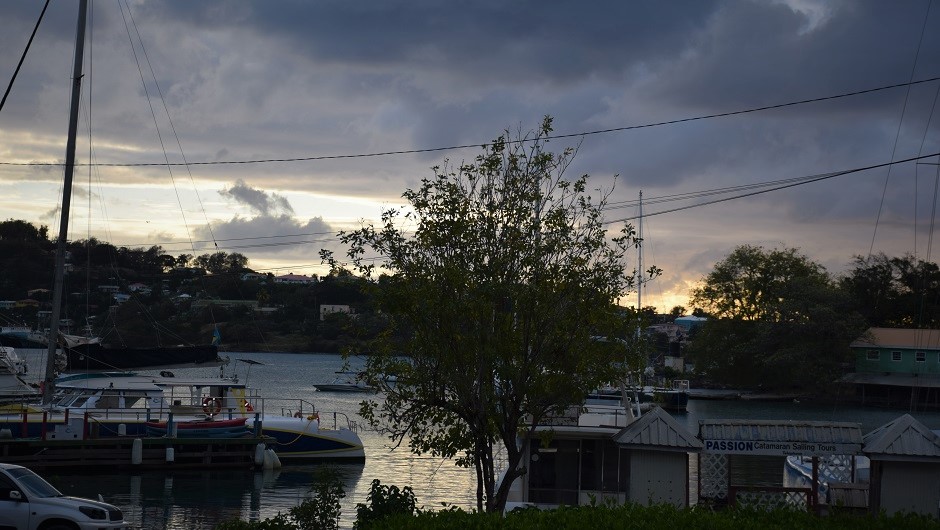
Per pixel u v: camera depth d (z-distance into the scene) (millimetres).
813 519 14914
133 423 39219
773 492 22922
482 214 17984
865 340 94250
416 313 17516
